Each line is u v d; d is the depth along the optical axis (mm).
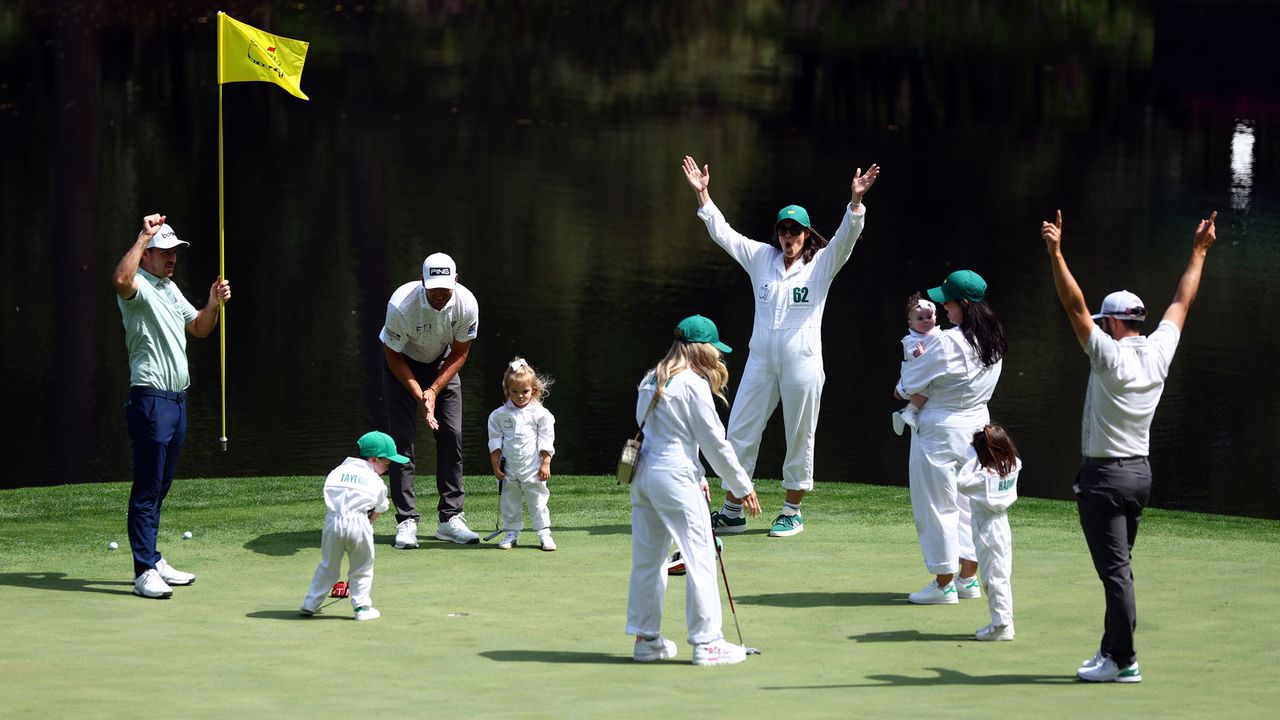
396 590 29234
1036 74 168125
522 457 33031
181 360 29375
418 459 63562
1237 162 132500
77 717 19188
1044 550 33250
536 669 22891
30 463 62406
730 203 116062
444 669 22812
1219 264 101812
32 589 29250
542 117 147125
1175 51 179500
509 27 190000
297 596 28844
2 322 84375
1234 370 79188
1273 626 25672
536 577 30500
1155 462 64250
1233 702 20422
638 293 93938
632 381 76000
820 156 133625
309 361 79188
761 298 35656
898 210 116375
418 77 163125
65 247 100062
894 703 20500
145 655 23469
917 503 28438
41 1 189750
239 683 21562
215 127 138250
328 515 26469
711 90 160125
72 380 75250
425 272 33500
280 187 118812
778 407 76812
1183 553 32938
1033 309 90875
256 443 65125
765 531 36219
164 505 39469
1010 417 70938
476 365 78812
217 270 96438
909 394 28656
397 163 127938
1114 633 22062
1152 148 138000
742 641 25047
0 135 131375
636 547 23984
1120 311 22750
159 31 178000
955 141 140750
